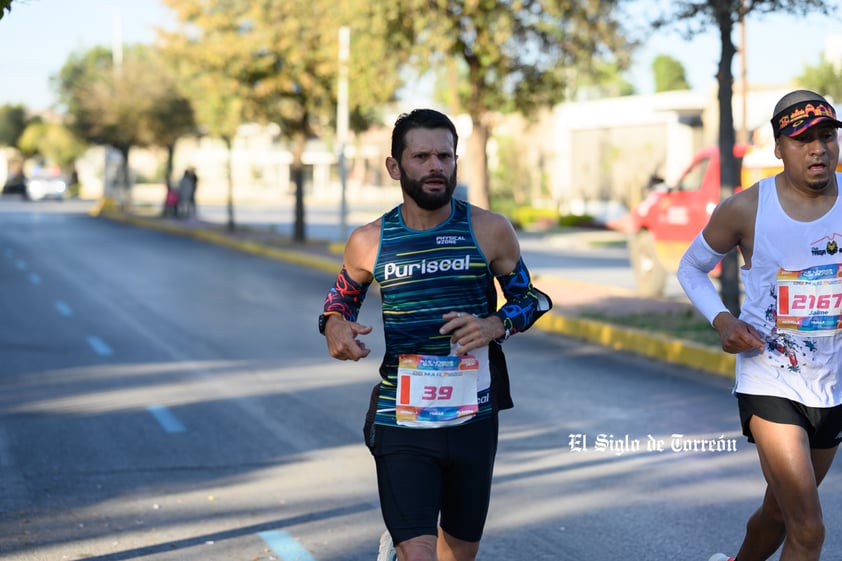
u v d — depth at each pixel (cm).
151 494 725
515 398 1047
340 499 715
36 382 1125
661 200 1798
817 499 439
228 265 2581
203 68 3075
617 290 1870
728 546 618
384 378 429
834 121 431
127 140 4819
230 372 1191
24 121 9681
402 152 413
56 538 634
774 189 451
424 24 1900
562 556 604
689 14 1245
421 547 404
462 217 422
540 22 1975
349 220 4775
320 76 2912
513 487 745
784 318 448
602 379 1149
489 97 2141
